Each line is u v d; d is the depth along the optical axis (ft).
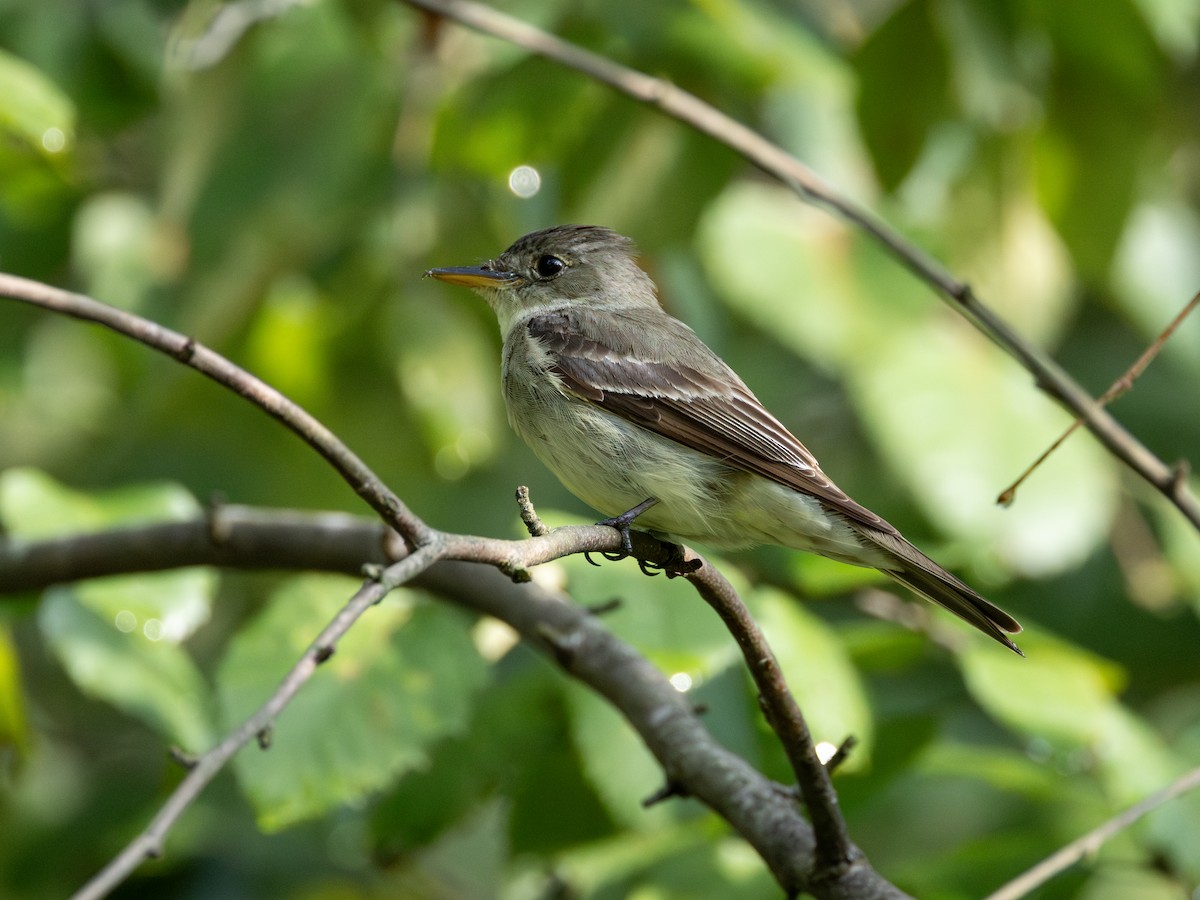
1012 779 31.17
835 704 27.71
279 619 28.84
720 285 36.27
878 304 36.01
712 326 40.91
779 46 35.12
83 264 38.78
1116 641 43.14
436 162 35.91
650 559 25.25
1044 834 30.91
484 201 39.22
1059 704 29.32
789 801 24.94
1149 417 46.39
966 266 37.58
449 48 36.58
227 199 35.40
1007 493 26.14
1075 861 24.44
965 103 36.32
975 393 35.73
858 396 35.50
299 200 35.45
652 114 35.24
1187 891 28.99
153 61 38.65
